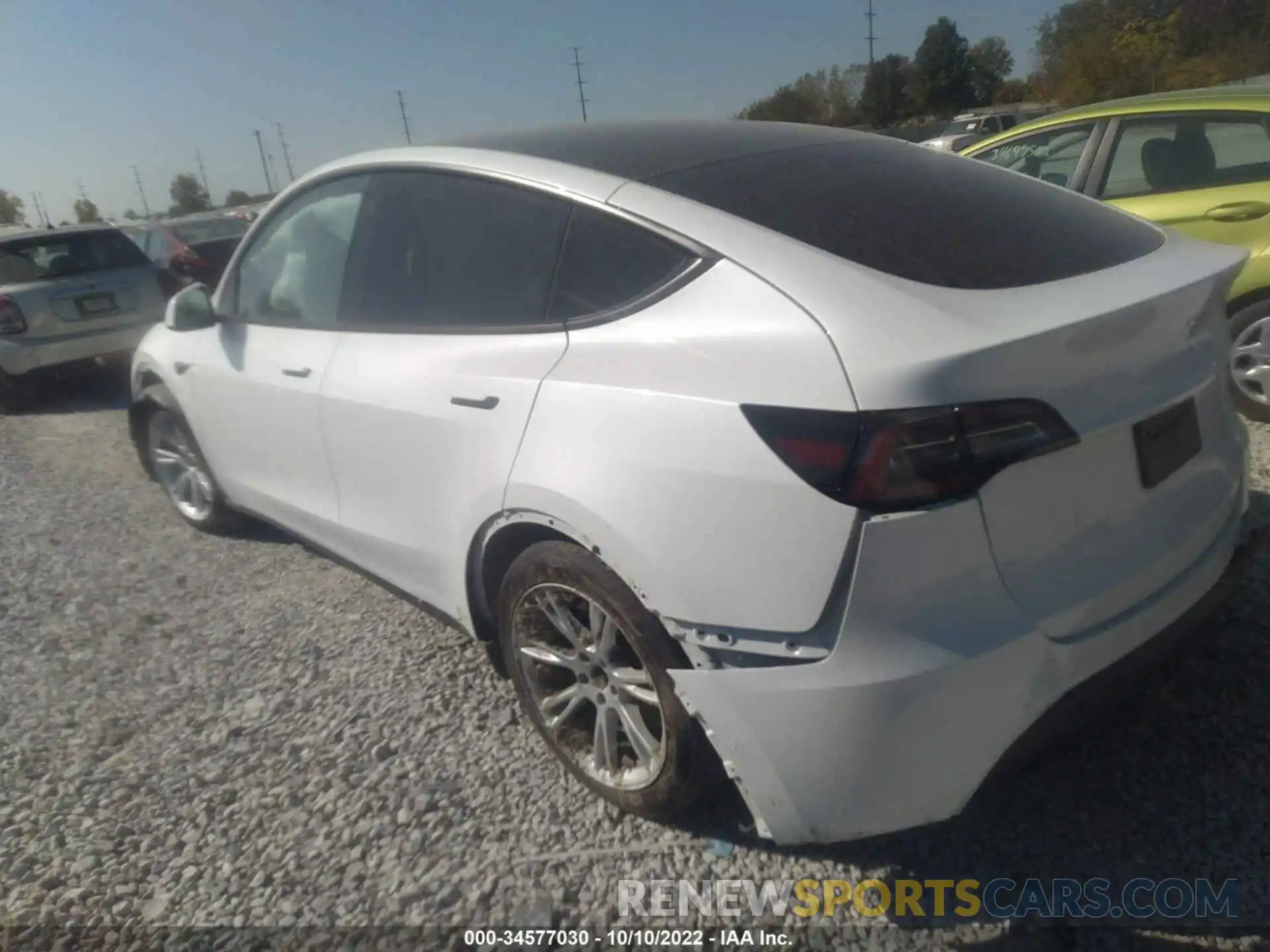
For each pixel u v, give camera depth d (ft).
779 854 8.77
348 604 14.01
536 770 10.05
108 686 12.40
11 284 28.94
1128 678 7.79
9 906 8.84
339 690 11.82
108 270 30.50
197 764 10.66
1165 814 8.88
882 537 6.83
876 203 8.84
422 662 12.25
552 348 8.91
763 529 7.20
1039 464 7.20
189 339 14.90
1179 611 8.14
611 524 7.93
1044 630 7.20
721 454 7.39
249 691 11.99
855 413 6.88
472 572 10.02
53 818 9.95
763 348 7.43
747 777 7.62
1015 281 7.80
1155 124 18.06
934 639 6.92
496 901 8.50
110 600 14.83
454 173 10.54
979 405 6.84
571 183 9.36
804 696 7.13
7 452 24.75
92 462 22.93
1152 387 7.89
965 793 7.20
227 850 9.35
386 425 10.56
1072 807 9.06
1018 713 7.18
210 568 15.71
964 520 6.90
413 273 10.85
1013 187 9.96
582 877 8.68
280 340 12.64
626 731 8.82
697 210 8.54
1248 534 9.28
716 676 7.54
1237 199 16.69
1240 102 17.07
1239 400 17.28
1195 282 8.27
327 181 12.39
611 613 8.34
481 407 9.32
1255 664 10.62
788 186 9.02
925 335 7.00
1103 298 7.65
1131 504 7.84
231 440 14.14
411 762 10.35
